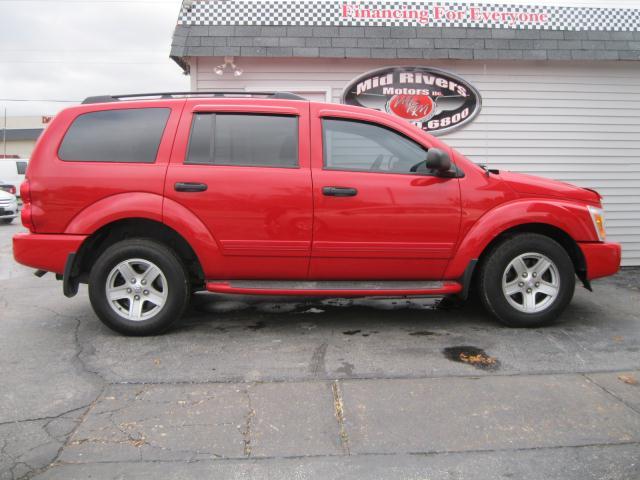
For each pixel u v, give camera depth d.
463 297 4.57
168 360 3.95
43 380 3.60
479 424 3.01
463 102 7.40
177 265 4.36
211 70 7.21
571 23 7.34
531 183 4.63
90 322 4.94
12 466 2.61
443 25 7.23
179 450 2.76
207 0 7.08
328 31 7.08
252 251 4.34
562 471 2.59
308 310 5.34
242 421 3.04
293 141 4.43
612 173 7.63
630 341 4.36
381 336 4.49
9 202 16.55
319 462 2.66
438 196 4.43
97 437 2.87
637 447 2.79
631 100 7.54
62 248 4.23
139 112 4.44
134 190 4.26
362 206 4.35
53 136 4.36
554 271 4.60
